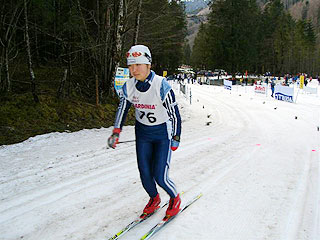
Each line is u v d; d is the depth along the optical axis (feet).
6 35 30.96
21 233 9.16
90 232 9.15
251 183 13.50
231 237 8.80
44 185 13.37
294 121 35.22
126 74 38.58
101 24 44.75
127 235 8.89
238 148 20.77
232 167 16.08
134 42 40.68
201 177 14.35
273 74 236.02
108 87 40.65
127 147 21.02
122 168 15.92
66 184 13.47
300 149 20.66
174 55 148.77
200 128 30.37
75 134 25.81
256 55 205.26
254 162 17.15
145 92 8.44
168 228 9.29
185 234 8.95
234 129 29.66
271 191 12.52
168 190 9.46
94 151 19.72
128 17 44.11
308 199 11.68
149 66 8.47
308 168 15.99
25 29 28.99
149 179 9.35
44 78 40.60
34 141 22.56
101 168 15.94
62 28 42.32
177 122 8.85
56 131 25.93
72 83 40.37
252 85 129.90
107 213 10.48
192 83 138.31
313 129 29.60
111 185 13.32
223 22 188.85
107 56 41.27
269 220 9.91
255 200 11.55
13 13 31.09
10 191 12.69
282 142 23.00
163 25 54.85
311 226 9.49
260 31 228.63
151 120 8.85
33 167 16.14
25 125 25.50
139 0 40.22
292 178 14.26
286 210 10.67
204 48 220.02
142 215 9.89
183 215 10.19
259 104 56.39
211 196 11.92
